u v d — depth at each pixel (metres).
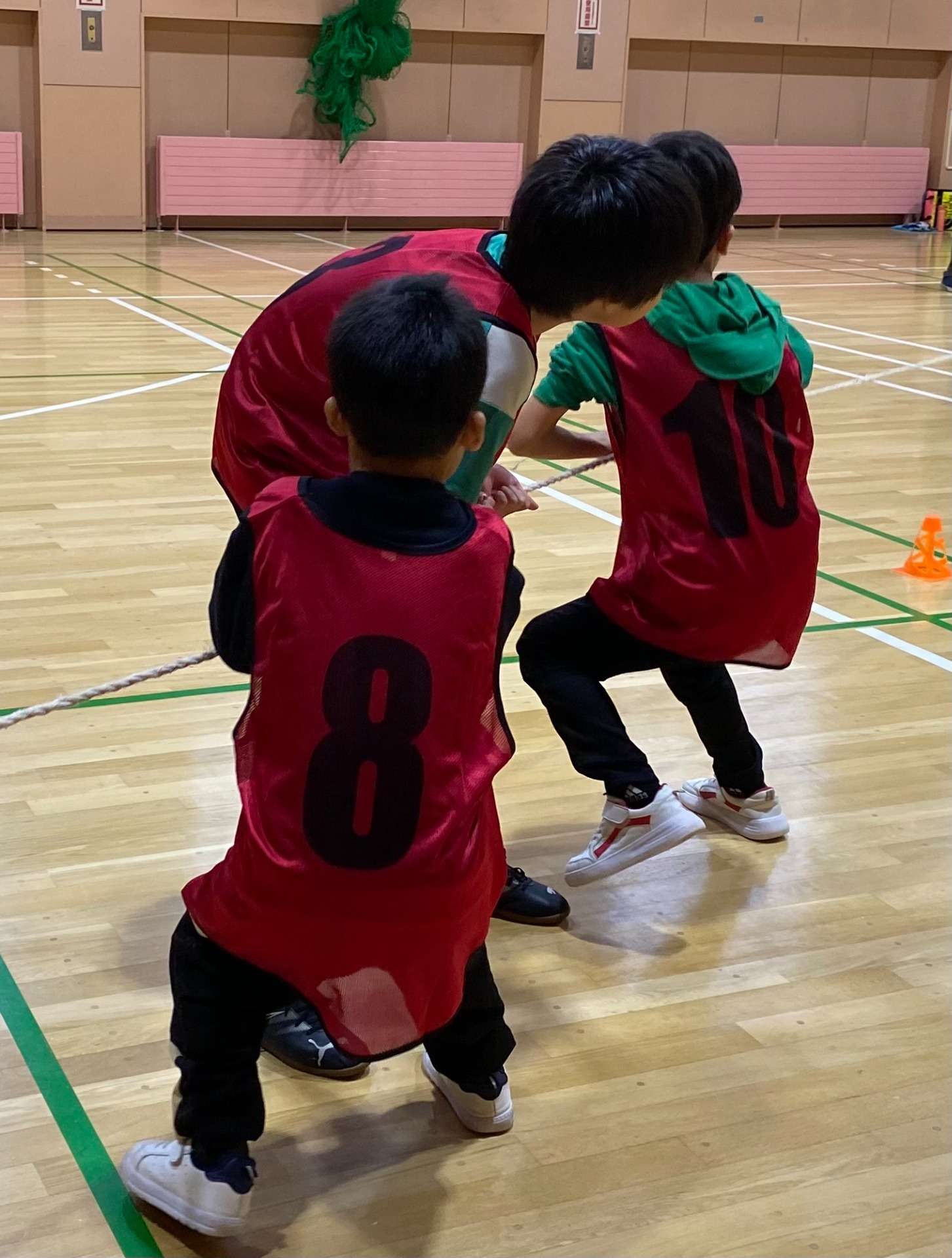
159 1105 1.98
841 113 16.17
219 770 3.01
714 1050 2.17
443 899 1.58
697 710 2.75
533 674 2.47
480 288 1.79
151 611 3.95
